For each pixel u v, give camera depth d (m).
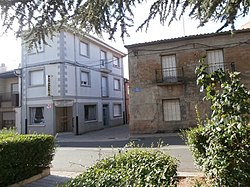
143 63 15.81
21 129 19.31
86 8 3.76
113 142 13.66
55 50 18.48
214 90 3.36
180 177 4.82
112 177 3.46
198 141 3.96
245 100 3.04
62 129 19.08
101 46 23.83
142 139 13.95
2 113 21.56
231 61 14.38
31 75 19.38
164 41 15.33
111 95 25.44
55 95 18.20
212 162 3.21
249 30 14.02
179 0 3.98
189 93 14.90
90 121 20.84
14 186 5.46
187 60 15.05
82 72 20.73
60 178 6.25
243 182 3.08
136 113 15.68
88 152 10.41
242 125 3.05
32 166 6.01
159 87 15.42
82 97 20.09
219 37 14.65
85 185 3.44
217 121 3.23
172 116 15.18
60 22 3.80
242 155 3.12
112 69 26.08
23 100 19.42
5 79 22.42
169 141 12.37
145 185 3.08
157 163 3.65
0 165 5.12
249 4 3.84
